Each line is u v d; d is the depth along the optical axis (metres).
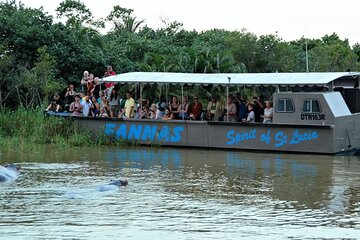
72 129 35.59
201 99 39.69
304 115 31.41
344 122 31.53
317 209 19.45
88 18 63.78
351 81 33.94
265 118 32.69
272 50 61.28
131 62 50.88
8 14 46.34
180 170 26.61
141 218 18.11
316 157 30.62
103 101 36.31
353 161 29.52
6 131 36.09
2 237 16.08
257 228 17.19
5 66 41.53
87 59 45.44
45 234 16.39
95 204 19.78
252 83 32.59
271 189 22.56
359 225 17.58
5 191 21.64
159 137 34.31
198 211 19.05
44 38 44.22
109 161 28.97
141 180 24.12
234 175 25.45
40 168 26.67
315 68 61.44
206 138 33.47
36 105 41.44
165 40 65.88
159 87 38.22
